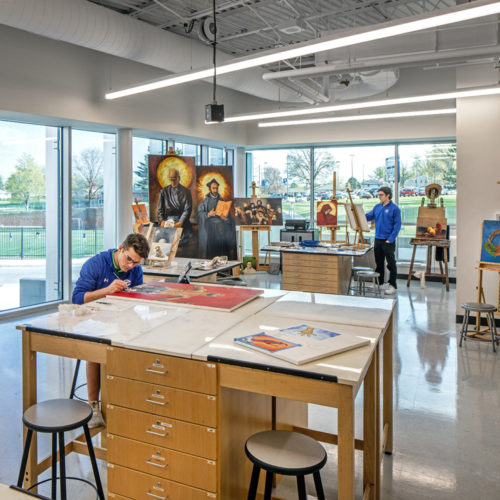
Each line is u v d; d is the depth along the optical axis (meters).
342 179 10.66
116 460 2.20
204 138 9.43
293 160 11.15
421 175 9.92
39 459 2.90
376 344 2.19
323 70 6.07
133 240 3.06
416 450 3.03
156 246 5.39
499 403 3.73
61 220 7.39
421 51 5.71
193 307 2.78
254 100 10.72
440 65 6.22
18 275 6.85
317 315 2.63
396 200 10.14
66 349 2.28
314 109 6.84
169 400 2.04
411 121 9.29
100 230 7.98
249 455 1.88
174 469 2.06
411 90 9.28
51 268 7.29
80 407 2.22
